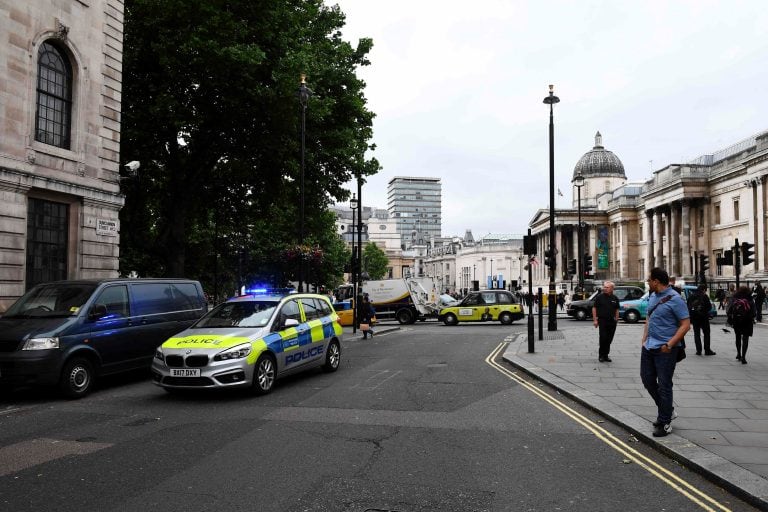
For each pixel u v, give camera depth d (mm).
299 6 22766
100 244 16938
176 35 18844
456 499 4672
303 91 18719
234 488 4930
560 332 21844
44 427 7340
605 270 80438
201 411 8148
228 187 25703
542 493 4816
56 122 15672
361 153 23781
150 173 23969
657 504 4578
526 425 7227
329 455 5910
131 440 6562
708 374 10758
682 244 60125
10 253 13836
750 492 4594
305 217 26016
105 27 17219
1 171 13477
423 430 6973
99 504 4586
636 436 6621
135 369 11312
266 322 9938
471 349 16734
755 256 49438
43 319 9734
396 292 32719
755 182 49125
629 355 14000
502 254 109812
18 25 14164
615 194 84188
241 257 25906
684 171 59812
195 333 9539
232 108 20531
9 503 4621
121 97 19328
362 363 13461
